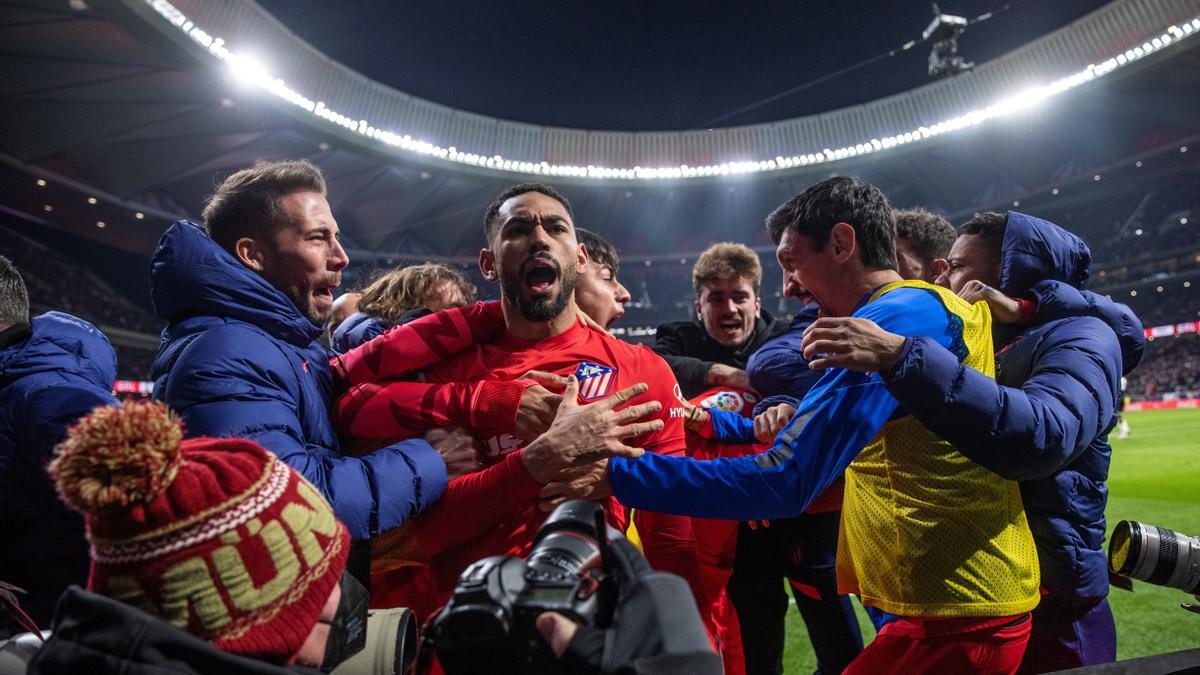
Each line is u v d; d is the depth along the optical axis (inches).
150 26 579.8
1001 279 83.3
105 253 1146.0
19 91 653.3
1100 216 1395.2
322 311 75.4
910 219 102.2
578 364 73.7
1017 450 54.4
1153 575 56.2
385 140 862.5
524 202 73.5
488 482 60.9
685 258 1316.4
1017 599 61.7
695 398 114.5
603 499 68.0
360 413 68.9
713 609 87.0
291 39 727.1
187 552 27.5
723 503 56.9
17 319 73.4
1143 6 765.3
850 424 56.9
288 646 29.5
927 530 61.5
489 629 28.4
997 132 992.9
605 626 29.0
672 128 1071.0
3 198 836.6
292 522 30.5
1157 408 1119.6
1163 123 957.8
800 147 1021.8
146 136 772.6
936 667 61.6
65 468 26.8
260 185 70.1
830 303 70.2
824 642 111.1
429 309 97.5
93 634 26.9
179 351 60.9
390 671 47.5
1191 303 1374.3
